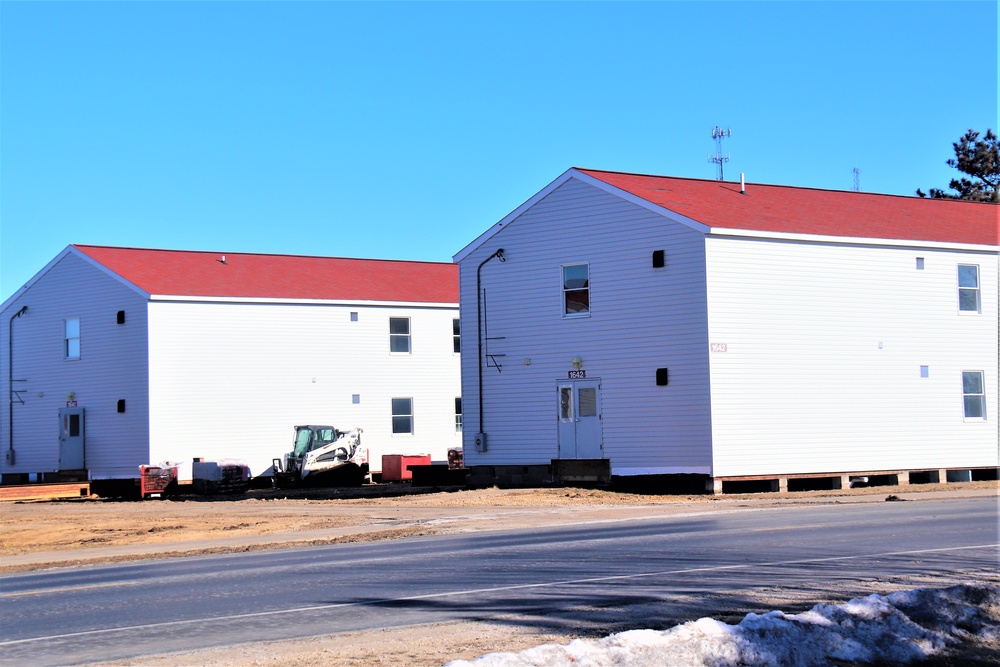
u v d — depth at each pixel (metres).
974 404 35.69
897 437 34.06
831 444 32.94
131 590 15.40
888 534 18.36
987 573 13.46
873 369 33.91
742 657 9.03
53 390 45.12
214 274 45.84
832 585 12.80
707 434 31.50
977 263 36.12
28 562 20.97
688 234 32.16
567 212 34.91
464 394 36.91
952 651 9.63
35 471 45.34
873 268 34.25
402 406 47.41
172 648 10.80
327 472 42.72
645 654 8.91
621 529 21.42
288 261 50.47
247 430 43.69
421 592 13.68
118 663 10.16
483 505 29.14
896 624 10.04
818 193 40.06
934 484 33.62
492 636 10.56
